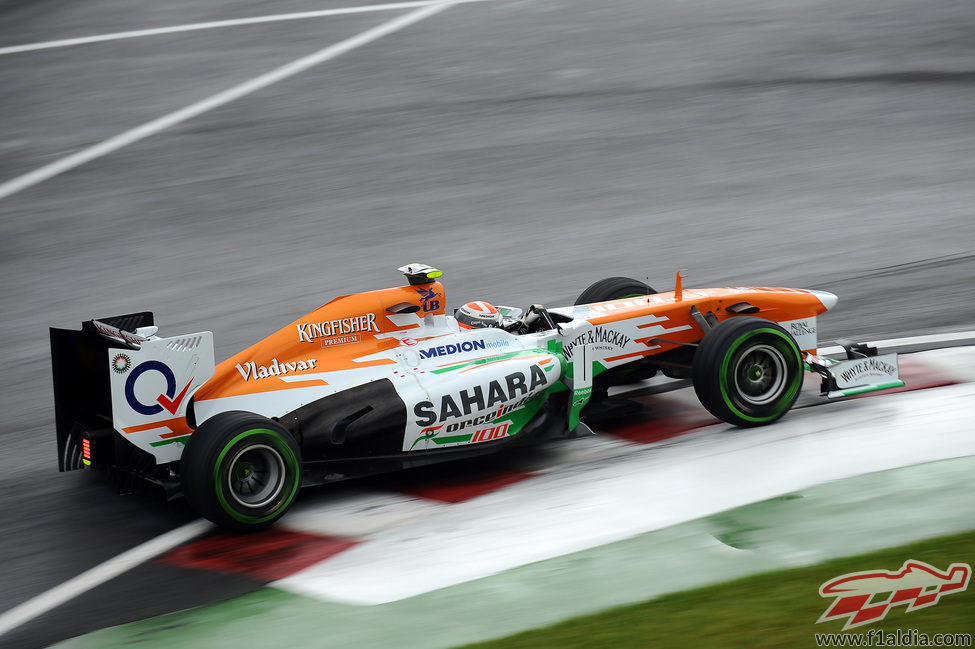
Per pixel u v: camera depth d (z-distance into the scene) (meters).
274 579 21.58
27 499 26.52
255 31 75.81
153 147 58.03
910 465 24.81
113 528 24.59
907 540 21.09
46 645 19.53
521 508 24.33
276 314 39.50
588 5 78.06
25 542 24.08
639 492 24.58
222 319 39.28
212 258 45.25
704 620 18.53
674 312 29.47
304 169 54.81
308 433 25.12
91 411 26.11
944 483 23.62
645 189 50.84
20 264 45.34
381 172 54.16
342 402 25.45
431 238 46.34
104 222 49.41
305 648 18.62
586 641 18.06
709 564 20.69
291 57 70.81
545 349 27.91
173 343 24.11
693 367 27.69
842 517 22.36
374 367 26.25
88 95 65.38
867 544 21.05
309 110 62.50
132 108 63.38
